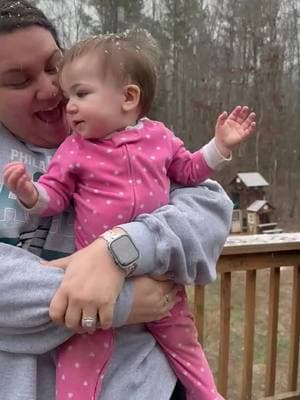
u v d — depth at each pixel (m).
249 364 3.80
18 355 1.54
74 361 1.54
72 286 1.43
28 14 1.59
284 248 3.67
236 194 24.22
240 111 1.73
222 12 26.77
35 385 1.54
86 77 1.56
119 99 1.58
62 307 1.43
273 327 3.84
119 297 1.49
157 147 1.65
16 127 1.65
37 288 1.47
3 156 1.62
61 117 1.69
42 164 1.69
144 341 1.64
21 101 1.61
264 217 23.14
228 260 3.55
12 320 1.49
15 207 1.58
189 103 25.42
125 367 1.60
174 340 1.69
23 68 1.58
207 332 6.93
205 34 26.22
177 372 1.70
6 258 1.50
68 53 1.60
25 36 1.57
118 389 1.57
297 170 29.55
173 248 1.54
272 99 27.53
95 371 1.54
